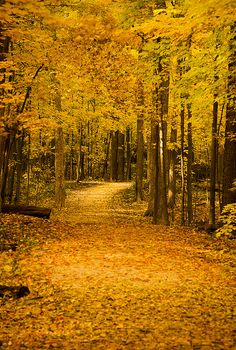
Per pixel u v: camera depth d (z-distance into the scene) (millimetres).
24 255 11555
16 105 14703
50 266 10664
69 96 20656
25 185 35094
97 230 16000
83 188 39906
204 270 10555
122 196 34219
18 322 7195
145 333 6645
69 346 6191
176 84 15656
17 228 14586
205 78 14836
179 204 29672
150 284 9375
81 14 11609
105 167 53438
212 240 14461
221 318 7297
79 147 45469
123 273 10188
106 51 15094
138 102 19109
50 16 8336
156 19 10398
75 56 15266
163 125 18906
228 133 14383
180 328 6828
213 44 13523
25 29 11344
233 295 8664
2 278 9586
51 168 47219
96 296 8570
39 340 6441
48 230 15133
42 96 17125
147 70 17109
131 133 55812
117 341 6348
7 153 17859
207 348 5965
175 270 10500
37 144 32844
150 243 13484
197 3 8211
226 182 14930
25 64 16219
